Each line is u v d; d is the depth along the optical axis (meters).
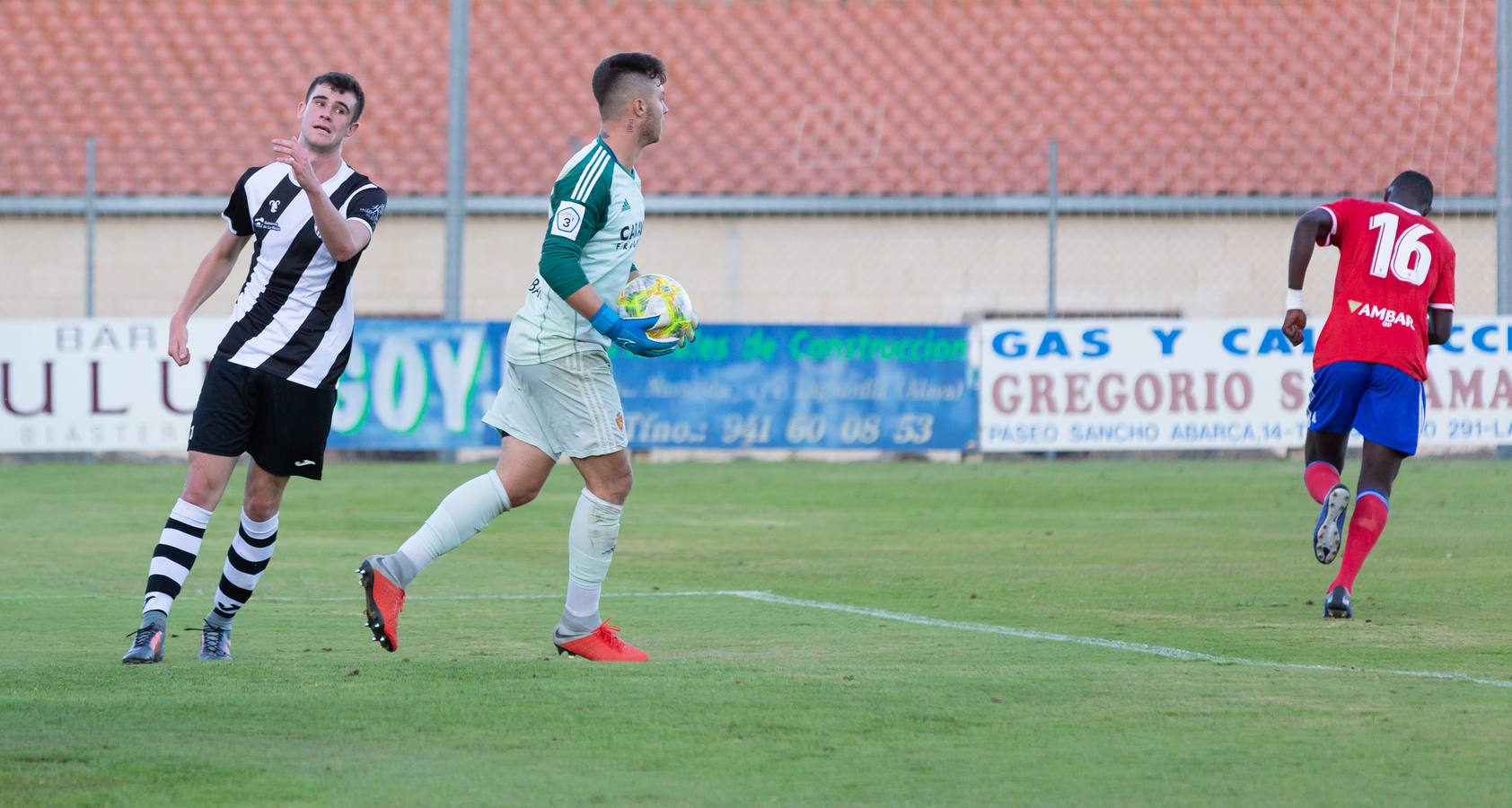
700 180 65.88
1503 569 27.34
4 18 73.00
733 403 51.97
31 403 50.38
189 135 68.25
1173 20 74.38
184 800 11.62
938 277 64.69
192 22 73.88
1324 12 74.19
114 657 17.95
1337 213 22.94
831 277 64.94
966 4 75.38
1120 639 19.48
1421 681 16.28
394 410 50.91
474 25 74.44
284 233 18.23
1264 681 16.25
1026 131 69.19
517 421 17.80
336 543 31.69
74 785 11.98
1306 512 38.62
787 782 12.17
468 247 65.50
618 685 15.93
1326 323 22.94
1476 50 72.19
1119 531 34.41
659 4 75.62
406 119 69.44
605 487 17.62
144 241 64.44
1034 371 52.22
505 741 13.49
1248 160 66.94
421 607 22.44
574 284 16.98
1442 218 60.66
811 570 27.56
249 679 16.36
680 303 17.66
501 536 33.09
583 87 71.94
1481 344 51.66
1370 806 11.49
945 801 11.66
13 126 67.56
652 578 26.42
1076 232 64.12
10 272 64.00
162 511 38.28
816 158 67.38
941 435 52.34
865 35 74.00
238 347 18.16
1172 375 52.09
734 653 18.25
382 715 14.48
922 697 15.35
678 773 12.45
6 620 21.03
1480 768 12.58
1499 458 52.97
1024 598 23.80
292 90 71.31
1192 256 63.72
